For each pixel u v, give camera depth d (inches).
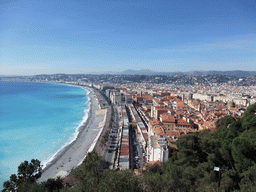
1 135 6924.2
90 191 1641.2
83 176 2039.9
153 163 3107.8
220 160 2539.4
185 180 2068.2
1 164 4776.1
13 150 5654.5
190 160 2706.7
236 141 2213.3
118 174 1658.5
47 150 5698.8
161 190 1713.8
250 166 1983.3
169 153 3619.6
